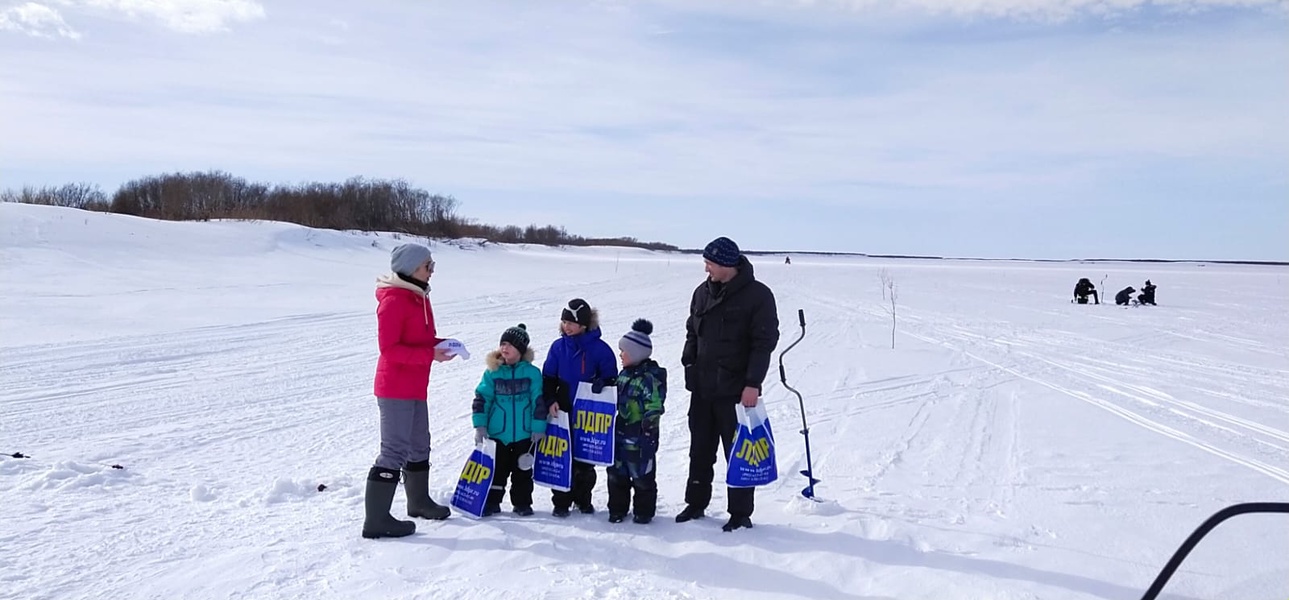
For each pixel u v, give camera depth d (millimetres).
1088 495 6090
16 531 5000
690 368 5504
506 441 5543
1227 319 23125
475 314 20250
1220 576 4523
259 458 7168
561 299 25125
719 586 4371
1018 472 6809
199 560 4625
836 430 8508
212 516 5422
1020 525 5363
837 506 5734
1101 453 7508
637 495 5387
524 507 5586
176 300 20734
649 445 5348
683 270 50781
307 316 18266
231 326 16297
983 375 12312
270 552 4746
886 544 4969
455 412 9195
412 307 5180
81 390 9930
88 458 6945
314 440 7871
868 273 56750
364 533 5004
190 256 31578
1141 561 4742
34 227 30625
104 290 22125
